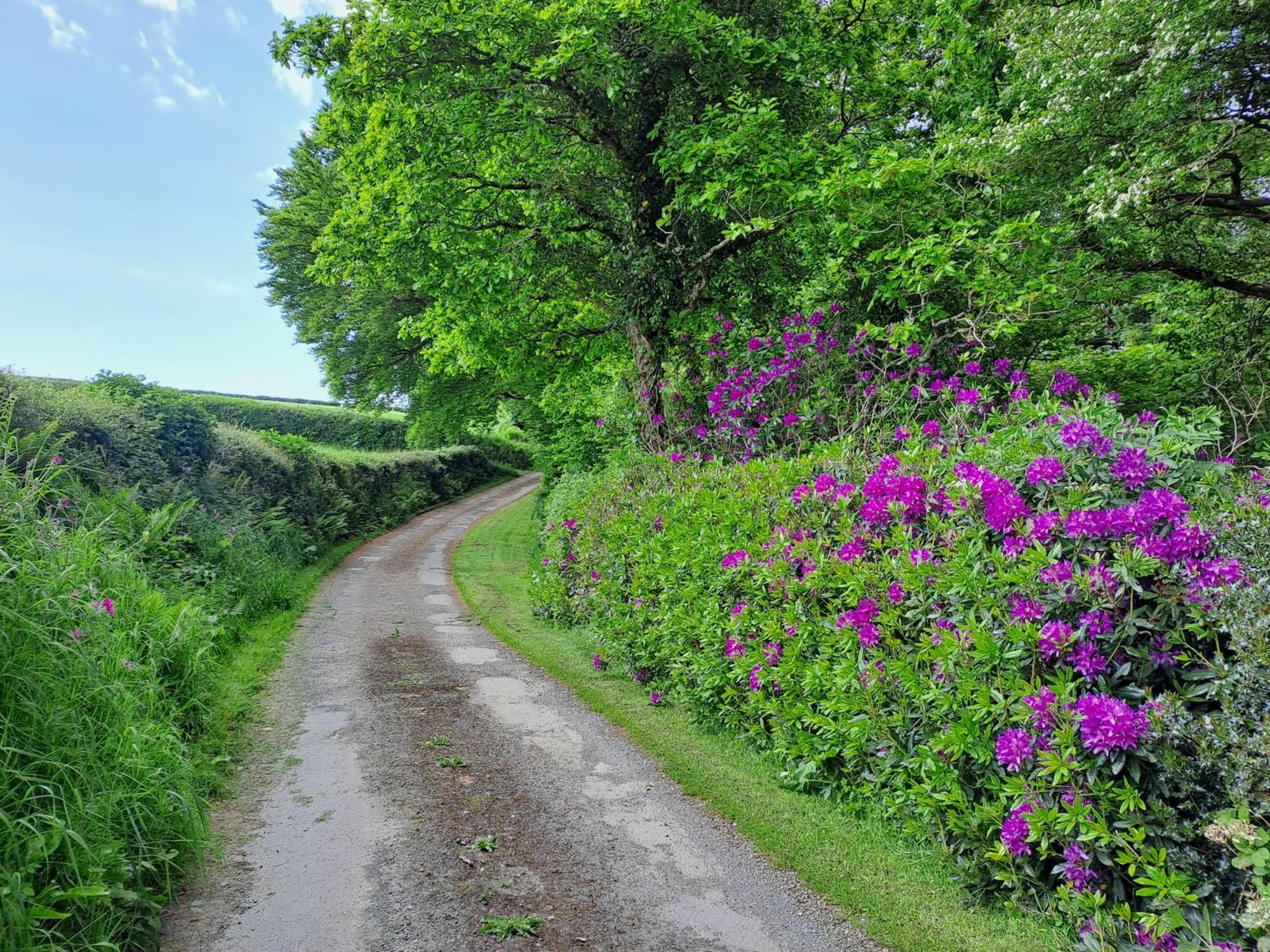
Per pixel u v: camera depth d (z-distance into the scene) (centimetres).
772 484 529
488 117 938
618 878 328
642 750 497
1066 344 887
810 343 704
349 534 1873
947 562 341
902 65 1036
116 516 700
